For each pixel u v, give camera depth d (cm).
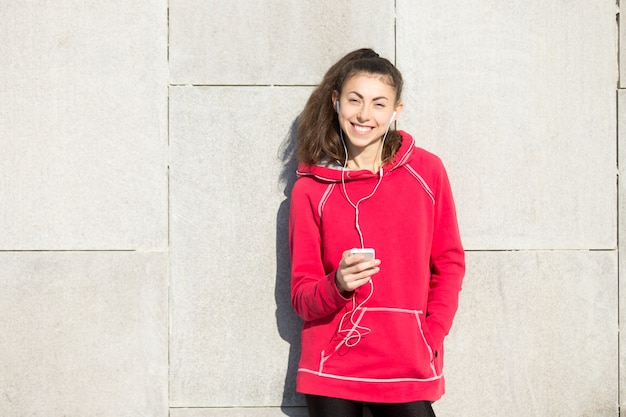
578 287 304
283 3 302
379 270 257
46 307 302
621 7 303
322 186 267
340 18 302
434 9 303
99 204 302
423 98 304
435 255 270
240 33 302
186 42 302
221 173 303
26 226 301
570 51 305
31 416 301
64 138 302
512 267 305
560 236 304
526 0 304
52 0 301
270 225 303
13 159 301
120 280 302
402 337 253
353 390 253
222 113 303
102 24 302
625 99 303
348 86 257
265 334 303
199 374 303
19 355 301
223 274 303
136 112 302
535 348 305
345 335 254
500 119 304
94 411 302
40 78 301
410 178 265
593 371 304
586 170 303
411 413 253
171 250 302
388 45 303
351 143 266
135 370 302
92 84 302
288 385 303
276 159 303
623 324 305
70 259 302
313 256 263
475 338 305
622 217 304
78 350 302
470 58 304
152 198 302
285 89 302
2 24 300
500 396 304
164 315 302
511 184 305
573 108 305
